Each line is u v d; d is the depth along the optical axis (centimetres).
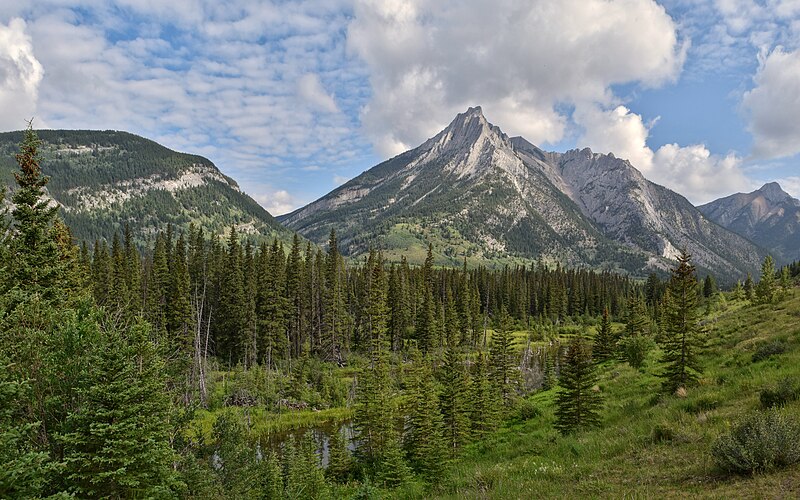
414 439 3409
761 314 4531
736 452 1068
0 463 1119
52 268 2947
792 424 1103
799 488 892
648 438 1639
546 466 1611
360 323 10500
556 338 11588
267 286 8406
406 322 10631
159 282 8081
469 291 12575
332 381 7144
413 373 5322
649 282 16500
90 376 1540
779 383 1623
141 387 1597
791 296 5566
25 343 1612
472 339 11131
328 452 4694
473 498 1425
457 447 3209
